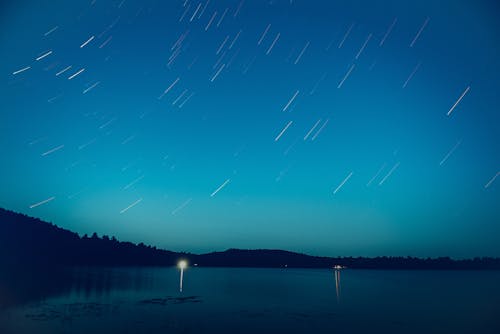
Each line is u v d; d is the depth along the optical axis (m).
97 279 67.69
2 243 120.00
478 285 78.25
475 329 25.67
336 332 23.94
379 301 42.12
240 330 23.78
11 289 42.25
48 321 24.17
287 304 37.81
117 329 22.34
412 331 24.69
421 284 80.19
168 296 42.34
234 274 129.00
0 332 20.92
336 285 72.00
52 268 99.50
